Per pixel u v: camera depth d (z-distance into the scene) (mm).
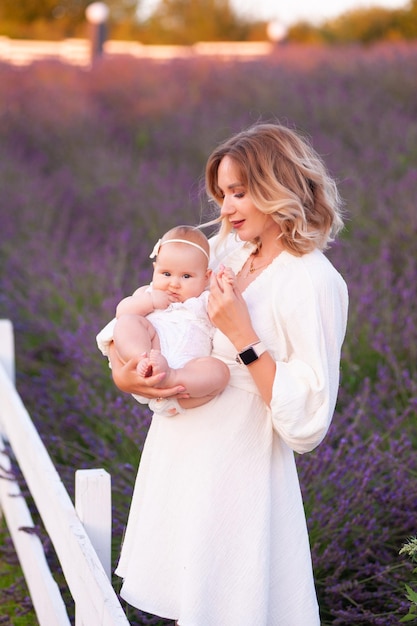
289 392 2236
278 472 2404
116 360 2449
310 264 2307
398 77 9469
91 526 2557
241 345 2266
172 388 2264
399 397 4254
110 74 11625
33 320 5750
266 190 2281
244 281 2441
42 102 11008
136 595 2430
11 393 3693
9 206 7898
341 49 11711
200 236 2467
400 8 19938
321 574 3102
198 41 23000
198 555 2311
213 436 2344
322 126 8812
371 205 6301
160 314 2430
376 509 3359
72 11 25234
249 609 2316
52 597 2859
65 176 8812
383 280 4984
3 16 24906
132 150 9797
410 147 7480
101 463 3953
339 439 3832
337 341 2314
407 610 2836
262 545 2324
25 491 3949
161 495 2398
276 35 14258
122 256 6078
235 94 10289
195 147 9273
